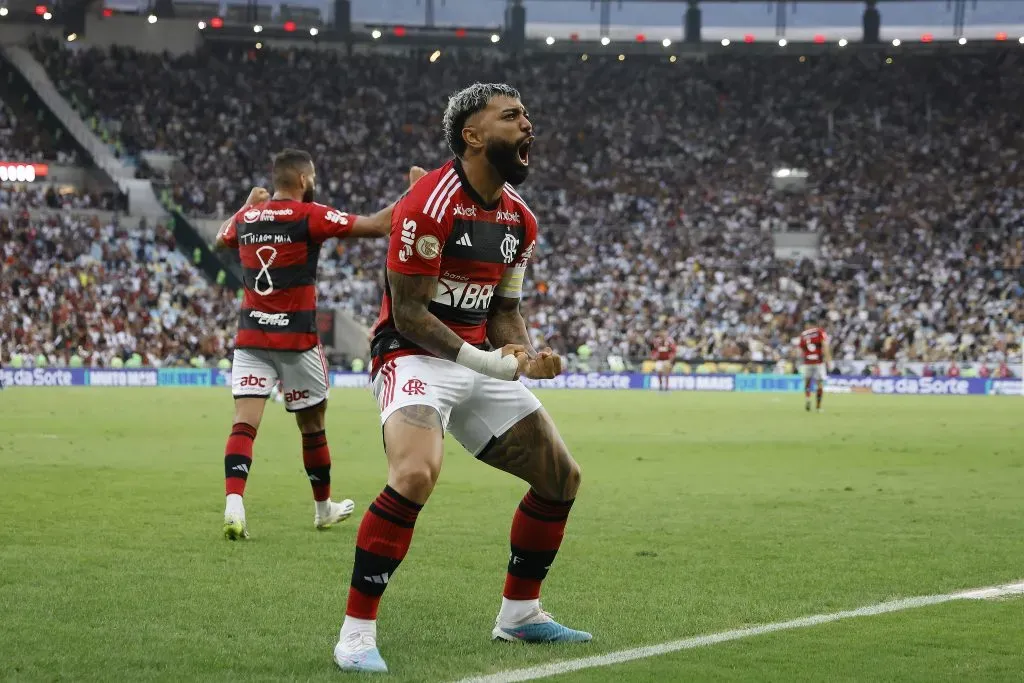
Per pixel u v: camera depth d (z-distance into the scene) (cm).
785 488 1364
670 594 718
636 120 7175
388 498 539
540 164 6844
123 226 5831
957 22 8088
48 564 805
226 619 633
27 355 5025
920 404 3916
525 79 7350
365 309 5672
